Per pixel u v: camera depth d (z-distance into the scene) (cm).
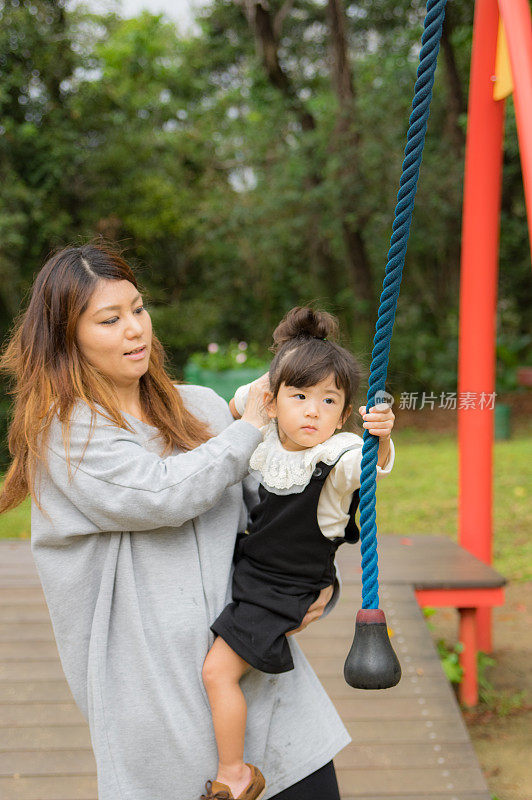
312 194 1273
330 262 1509
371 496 158
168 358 213
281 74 1358
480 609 466
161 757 168
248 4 1323
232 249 1523
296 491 172
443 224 1279
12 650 360
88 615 173
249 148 1450
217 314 1527
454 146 1251
